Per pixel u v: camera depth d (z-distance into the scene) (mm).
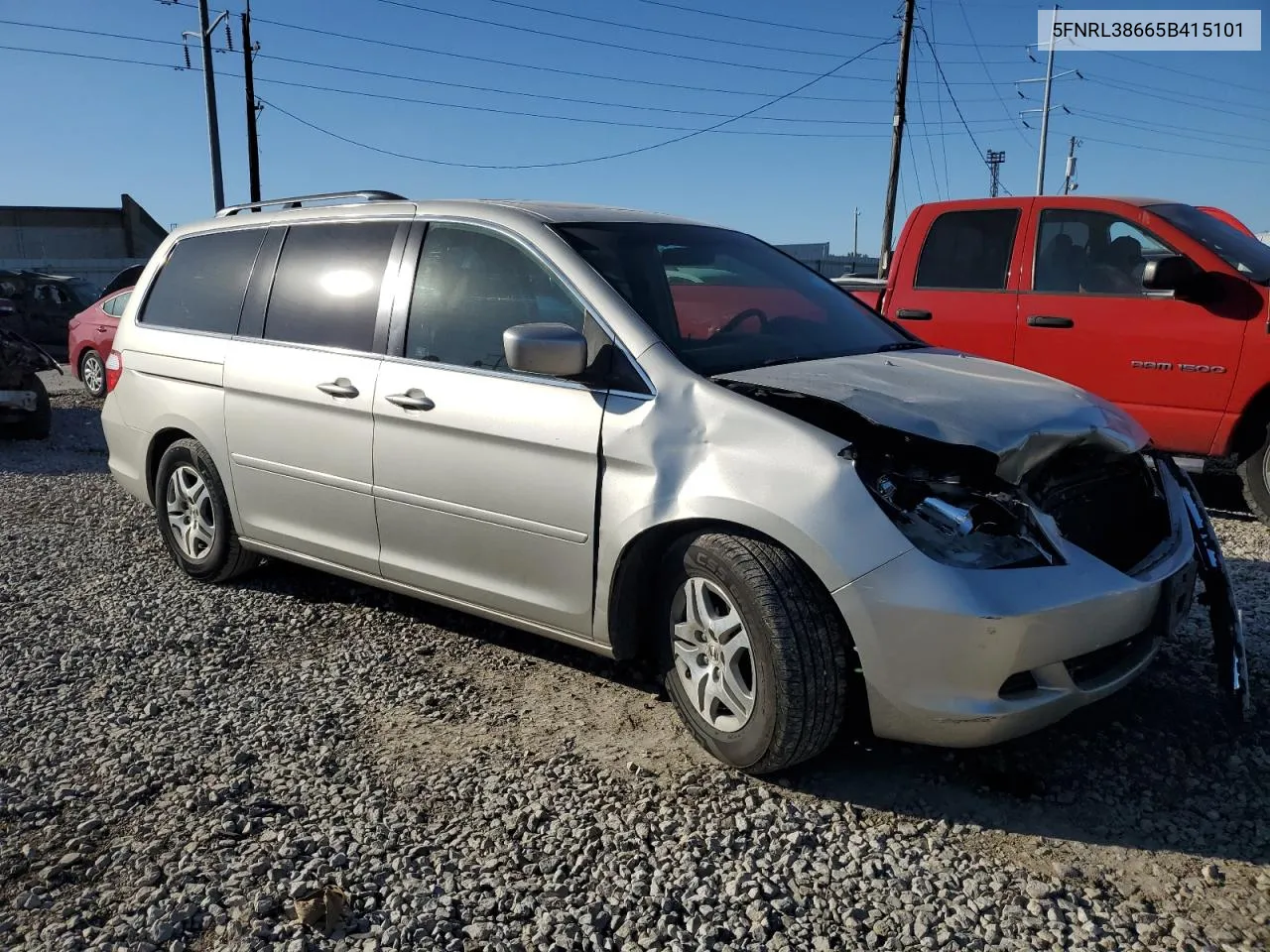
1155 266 6059
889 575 2979
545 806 3211
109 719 3859
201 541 5355
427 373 4066
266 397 4699
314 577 5453
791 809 3170
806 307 4324
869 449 3158
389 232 4445
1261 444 6145
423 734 3709
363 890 2816
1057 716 3117
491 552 3922
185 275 5426
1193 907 2711
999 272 7012
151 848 3027
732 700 3320
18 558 5941
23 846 3047
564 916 2705
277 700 4004
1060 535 3146
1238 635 3514
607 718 3803
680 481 3330
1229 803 3182
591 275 3748
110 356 5754
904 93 28812
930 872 2875
